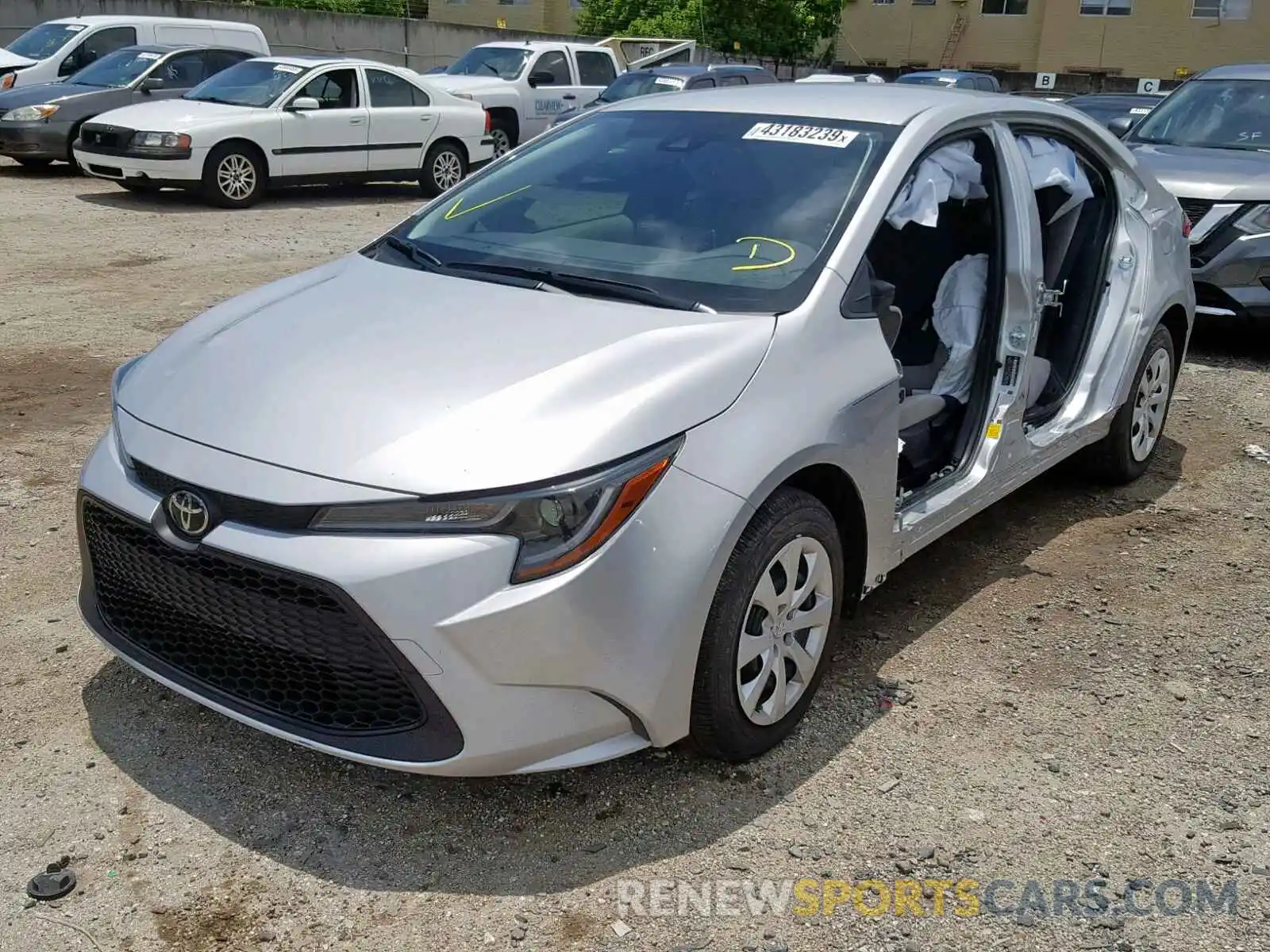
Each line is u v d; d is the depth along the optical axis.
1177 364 5.54
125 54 14.69
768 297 3.30
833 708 3.51
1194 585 4.42
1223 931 2.67
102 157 12.36
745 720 3.09
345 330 3.21
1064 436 4.61
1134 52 36.53
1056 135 4.59
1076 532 4.88
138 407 3.09
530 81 17.52
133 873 2.74
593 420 2.76
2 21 19.81
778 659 3.16
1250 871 2.87
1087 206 4.94
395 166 14.14
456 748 2.65
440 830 2.92
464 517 2.60
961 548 4.70
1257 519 5.06
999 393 4.14
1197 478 5.54
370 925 2.61
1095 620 4.12
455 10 41.94
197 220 11.75
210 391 3.00
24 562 4.23
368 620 2.58
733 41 36.34
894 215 3.66
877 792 3.12
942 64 40.16
